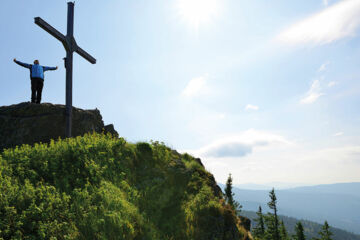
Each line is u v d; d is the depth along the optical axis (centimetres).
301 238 5328
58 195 668
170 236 723
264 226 5647
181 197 895
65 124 1225
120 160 993
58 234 564
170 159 1159
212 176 1201
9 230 522
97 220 636
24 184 688
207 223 792
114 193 779
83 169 840
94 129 1399
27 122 1110
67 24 1213
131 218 708
